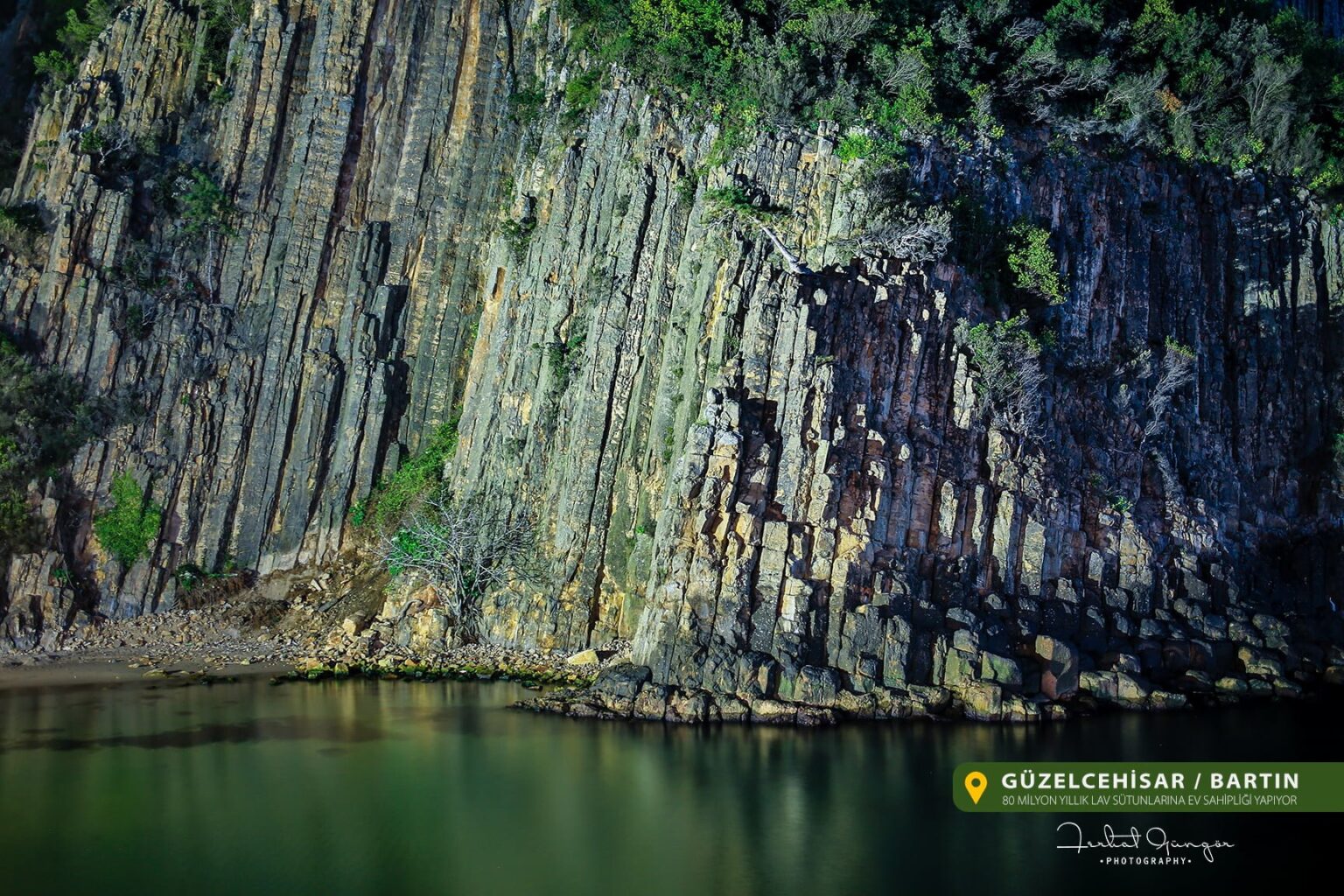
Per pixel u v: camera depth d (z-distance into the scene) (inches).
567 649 1927.9
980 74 2215.8
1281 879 1138.7
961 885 1113.4
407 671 1887.3
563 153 2256.4
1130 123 2265.0
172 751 1460.4
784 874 1126.4
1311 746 1520.7
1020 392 1910.7
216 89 2495.1
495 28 2529.5
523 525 2059.5
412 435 2388.0
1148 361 2138.3
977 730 1561.3
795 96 2026.3
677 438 1855.3
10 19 2763.3
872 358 1827.0
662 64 2118.6
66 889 1076.5
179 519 2263.8
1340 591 2174.0
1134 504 2011.6
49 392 2210.9
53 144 2453.2
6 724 1585.9
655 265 2015.3
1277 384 2297.0
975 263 2003.0
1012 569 1825.8
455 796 1304.1
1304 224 2396.7
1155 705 1729.8
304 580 2271.2
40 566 2111.2
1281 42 2479.1
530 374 2151.8
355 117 2485.2
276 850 1159.6
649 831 1215.6
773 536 1674.5
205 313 2359.7
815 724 1556.3
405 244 2459.4
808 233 1907.0
